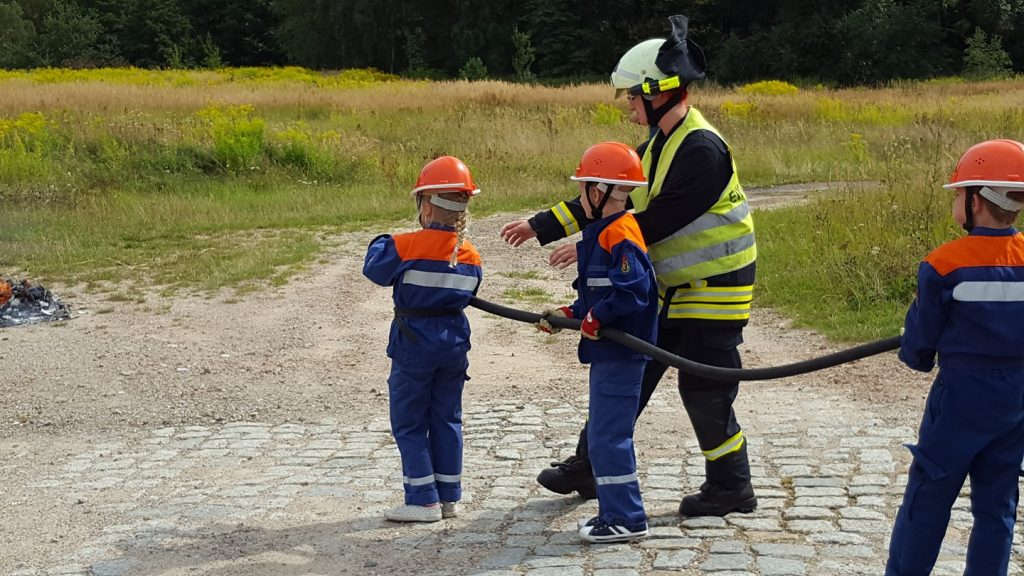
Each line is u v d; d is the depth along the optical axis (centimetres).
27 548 493
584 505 523
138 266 1218
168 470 615
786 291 995
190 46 7119
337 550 474
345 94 3250
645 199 477
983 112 2436
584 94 3312
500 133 2342
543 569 439
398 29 6906
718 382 483
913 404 667
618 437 461
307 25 7188
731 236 472
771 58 5850
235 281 1136
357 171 1917
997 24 5678
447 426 511
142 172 1841
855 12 5741
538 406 714
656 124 475
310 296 1069
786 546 452
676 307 478
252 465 618
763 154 2142
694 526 481
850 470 554
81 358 863
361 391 768
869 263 988
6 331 955
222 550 479
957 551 441
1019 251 366
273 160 1931
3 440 691
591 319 443
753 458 583
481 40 6562
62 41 6731
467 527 498
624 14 6569
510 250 1315
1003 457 373
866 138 2242
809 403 681
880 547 449
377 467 604
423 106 2873
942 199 1180
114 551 483
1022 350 362
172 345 897
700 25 6538
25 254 1279
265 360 851
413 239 494
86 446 671
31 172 1761
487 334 920
